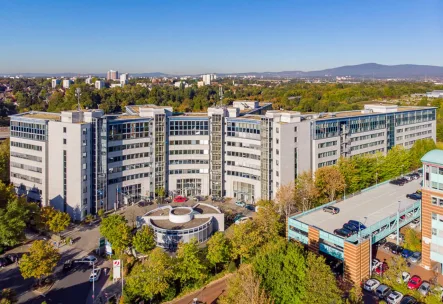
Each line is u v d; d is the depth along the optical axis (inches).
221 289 2839.6
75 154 4345.5
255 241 3070.9
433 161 2952.8
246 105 6737.2
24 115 5032.0
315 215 3442.4
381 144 5900.6
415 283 2792.8
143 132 4972.9
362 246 2780.5
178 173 5275.6
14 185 4933.6
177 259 2837.1
